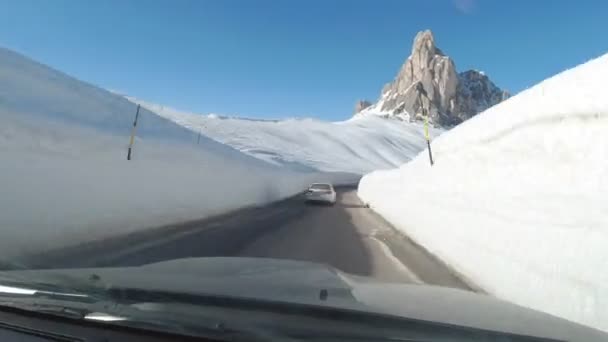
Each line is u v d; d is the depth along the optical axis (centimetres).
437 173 792
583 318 283
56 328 187
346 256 619
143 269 287
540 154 430
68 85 1057
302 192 2852
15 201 512
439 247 636
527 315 204
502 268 407
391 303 210
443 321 176
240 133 6134
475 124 673
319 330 170
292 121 10825
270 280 254
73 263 478
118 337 178
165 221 884
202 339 170
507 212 434
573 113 392
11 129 582
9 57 927
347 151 8600
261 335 168
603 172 317
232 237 754
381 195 1568
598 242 286
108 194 718
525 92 530
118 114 1159
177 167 1072
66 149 668
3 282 226
